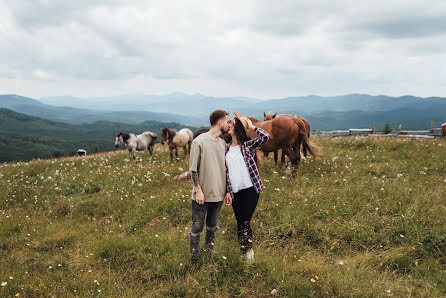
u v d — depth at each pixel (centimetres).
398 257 384
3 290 344
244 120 398
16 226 580
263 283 343
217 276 359
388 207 513
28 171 1095
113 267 409
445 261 378
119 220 596
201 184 371
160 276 378
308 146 788
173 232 500
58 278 382
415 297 312
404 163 836
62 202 727
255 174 393
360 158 956
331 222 484
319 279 343
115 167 1088
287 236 471
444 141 1232
